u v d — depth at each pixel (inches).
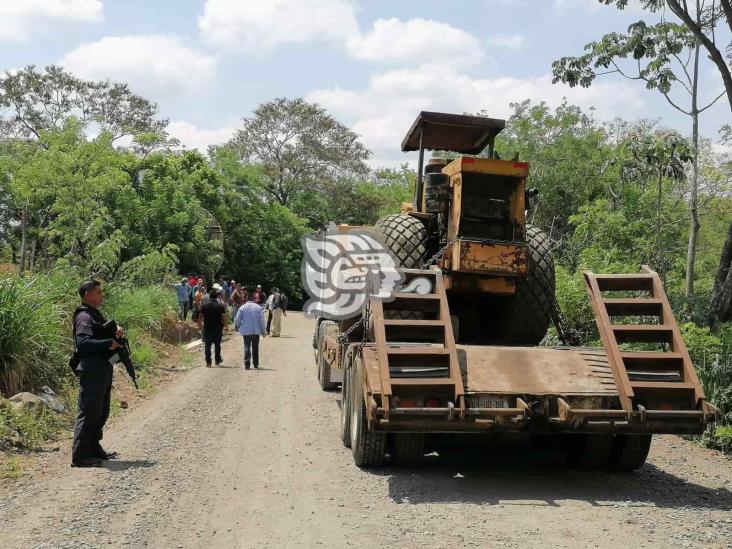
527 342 323.3
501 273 292.2
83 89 2006.6
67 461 278.7
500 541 193.5
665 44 629.9
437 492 244.2
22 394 334.6
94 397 271.4
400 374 242.1
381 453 268.4
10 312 359.6
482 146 375.9
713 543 194.9
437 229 333.1
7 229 1277.1
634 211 892.6
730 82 544.4
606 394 245.3
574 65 644.1
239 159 2190.0
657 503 237.1
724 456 323.9
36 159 866.8
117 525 202.7
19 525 201.6
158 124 2084.2
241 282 2032.5
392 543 190.9
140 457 286.8
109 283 632.4
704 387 358.0
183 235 1362.0
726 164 1047.0
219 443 313.9
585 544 192.1
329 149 2314.2
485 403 240.4
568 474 278.8
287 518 211.9
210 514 214.7
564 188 1099.9
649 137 685.9
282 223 2054.6
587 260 653.9
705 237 1123.3
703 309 534.9
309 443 318.3
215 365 607.8
